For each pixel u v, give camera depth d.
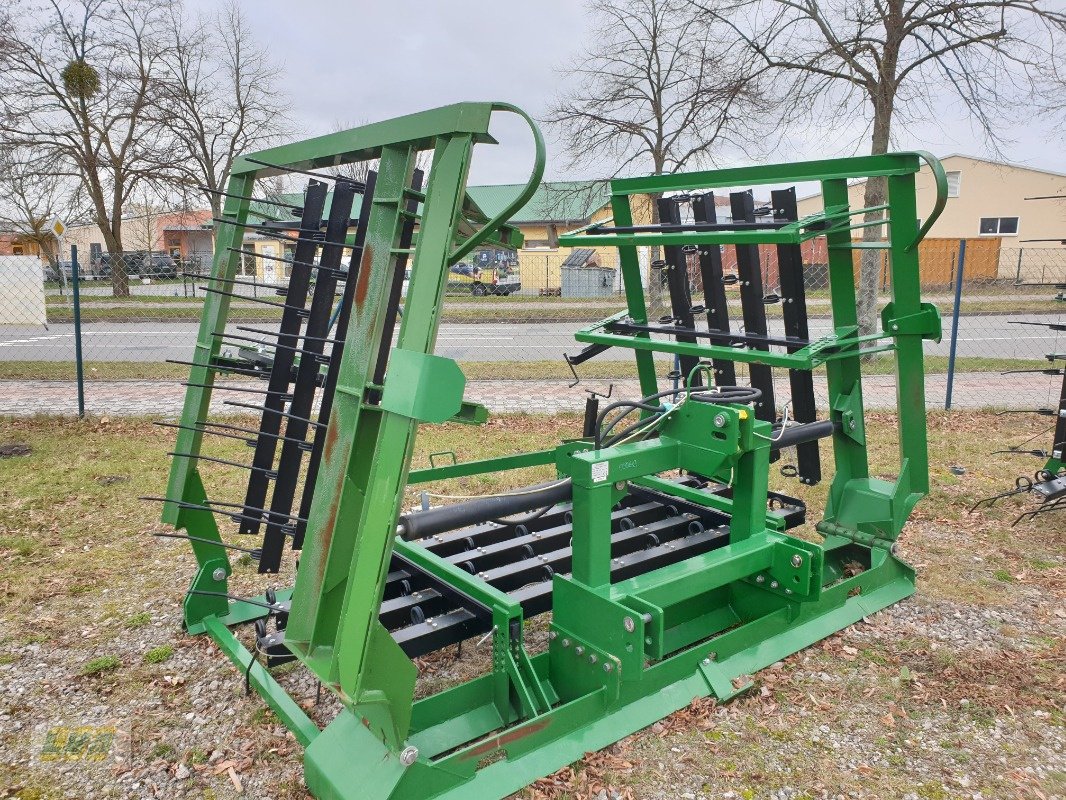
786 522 4.35
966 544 5.08
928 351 13.93
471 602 3.03
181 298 16.12
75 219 23.38
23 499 5.69
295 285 3.28
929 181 24.34
